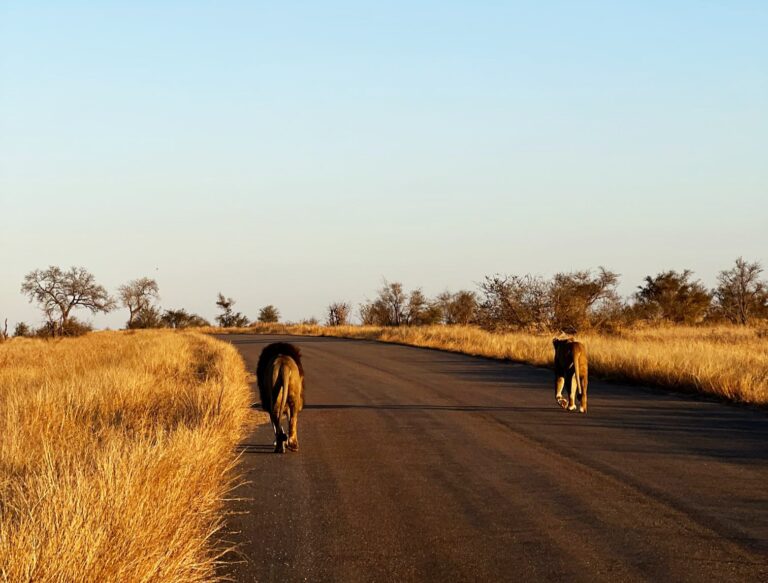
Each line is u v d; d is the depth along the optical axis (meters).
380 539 6.92
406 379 21.47
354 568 6.17
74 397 14.13
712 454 10.39
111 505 6.03
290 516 7.77
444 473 9.59
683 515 7.43
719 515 7.40
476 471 9.66
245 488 9.03
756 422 13.03
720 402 15.56
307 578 5.96
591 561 6.16
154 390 16.45
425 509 7.90
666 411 14.48
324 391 19.06
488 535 6.94
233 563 6.34
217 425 12.06
